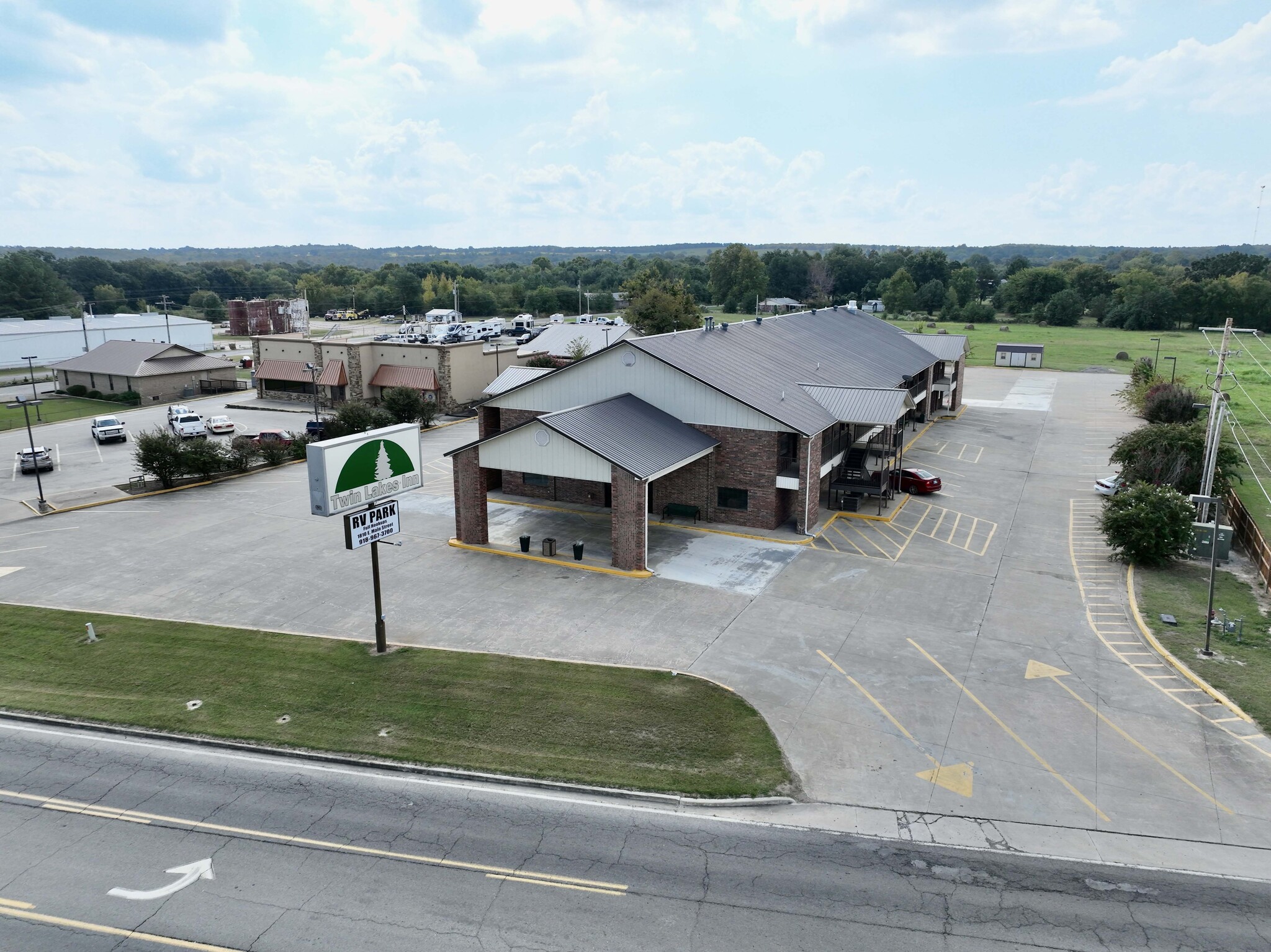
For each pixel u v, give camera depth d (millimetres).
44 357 108812
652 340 41938
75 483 48719
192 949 14406
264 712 22609
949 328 164375
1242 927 15031
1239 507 38125
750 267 192750
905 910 15391
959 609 29594
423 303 194250
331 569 33719
